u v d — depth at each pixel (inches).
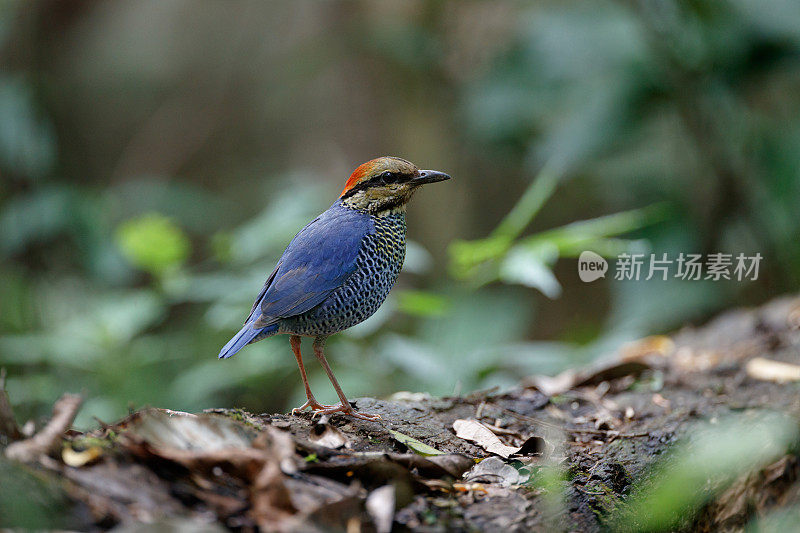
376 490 190.1
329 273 264.8
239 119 888.9
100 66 850.8
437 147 679.7
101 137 856.9
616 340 438.3
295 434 234.4
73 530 156.6
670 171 573.6
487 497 209.5
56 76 805.9
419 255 386.3
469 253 368.8
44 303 607.8
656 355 373.4
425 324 484.4
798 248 509.0
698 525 231.0
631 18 521.3
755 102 572.4
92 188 822.5
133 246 420.2
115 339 445.1
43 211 567.5
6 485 157.9
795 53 482.0
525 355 398.6
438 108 677.9
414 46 644.1
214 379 442.0
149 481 175.0
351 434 243.4
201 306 644.1
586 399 314.0
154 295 455.8
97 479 171.5
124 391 443.2
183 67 886.4
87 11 792.9
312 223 282.7
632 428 278.7
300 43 822.5
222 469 176.9
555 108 557.0
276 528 163.9
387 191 279.9
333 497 179.9
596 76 534.0
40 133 674.2
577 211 706.8
